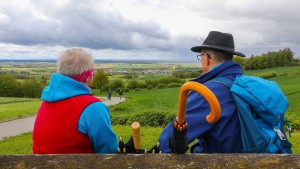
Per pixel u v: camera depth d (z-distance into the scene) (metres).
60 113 2.63
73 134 2.59
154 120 21.52
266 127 2.49
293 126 18.78
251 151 2.40
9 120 29.14
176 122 1.93
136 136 2.15
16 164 1.88
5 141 16.67
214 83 2.62
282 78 106.00
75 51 2.78
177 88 110.94
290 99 55.16
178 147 1.89
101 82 112.00
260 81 2.58
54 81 2.72
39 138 2.70
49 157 1.91
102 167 1.85
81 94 2.68
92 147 2.67
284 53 134.88
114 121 22.38
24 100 67.75
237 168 1.82
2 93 96.12
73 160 1.89
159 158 1.88
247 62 135.88
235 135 2.49
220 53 2.81
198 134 2.48
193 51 3.01
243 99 2.48
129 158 1.88
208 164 1.84
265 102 2.44
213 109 1.86
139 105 46.44
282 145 2.51
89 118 2.59
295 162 1.81
